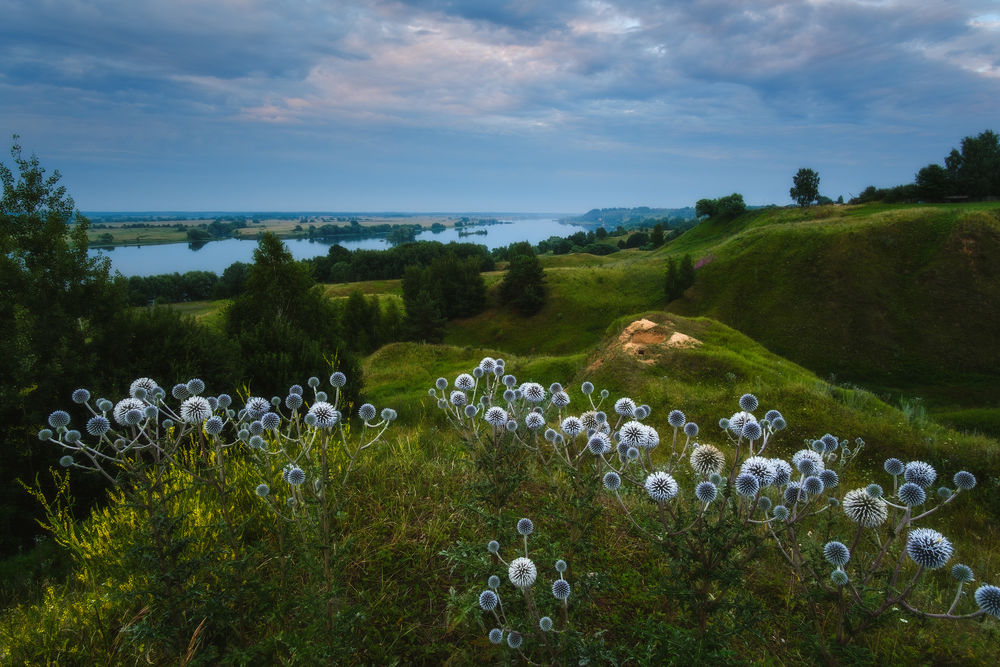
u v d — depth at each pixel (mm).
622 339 17641
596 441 3258
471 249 118875
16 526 7527
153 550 2762
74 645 3113
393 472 5340
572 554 3359
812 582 2930
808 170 88625
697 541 2709
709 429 11789
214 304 90688
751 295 49594
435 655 3078
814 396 12086
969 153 74625
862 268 45781
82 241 9969
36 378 8328
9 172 9945
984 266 41812
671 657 2703
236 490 4285
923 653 3393
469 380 4441
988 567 5914
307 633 2727
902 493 2693
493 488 3744
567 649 2520
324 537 3129
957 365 37500
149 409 2848
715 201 104562
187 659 2707
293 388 3973
